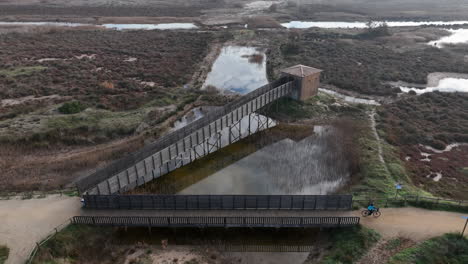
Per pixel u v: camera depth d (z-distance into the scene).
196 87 70.62
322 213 31.94
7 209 31.59
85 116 53.28
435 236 28.97
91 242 29.38
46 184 37.69
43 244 27.17
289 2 192.00
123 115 55.66
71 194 34.22
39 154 45.38
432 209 32.41
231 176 41.81
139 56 90.62
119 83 69.94
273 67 82.94
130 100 61.47
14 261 25.69
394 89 70.44
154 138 50.34
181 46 101.06
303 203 32.22
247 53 98.19
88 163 42.91
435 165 43.69
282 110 58.97
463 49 99.00
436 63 86.44
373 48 99.44
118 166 35.91
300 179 40.59
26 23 135.25
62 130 49.47
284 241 31.05
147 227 32.03
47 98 61.44
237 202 32.22
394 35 116.06
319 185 39.34
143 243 30.50
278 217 30.86
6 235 28.25
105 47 98.00
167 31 121.38
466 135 50.97
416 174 40.94
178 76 75.88
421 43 107.50
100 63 83.19
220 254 29.70
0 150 44.84
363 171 40.69
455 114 58.81
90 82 70.06
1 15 147.12
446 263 26.70
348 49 97.81
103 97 62.44
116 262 28.36
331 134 51.00
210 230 32.06
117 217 30.52
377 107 61.34
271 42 108.25
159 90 66.75
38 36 106.31
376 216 31.44
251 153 47.41
